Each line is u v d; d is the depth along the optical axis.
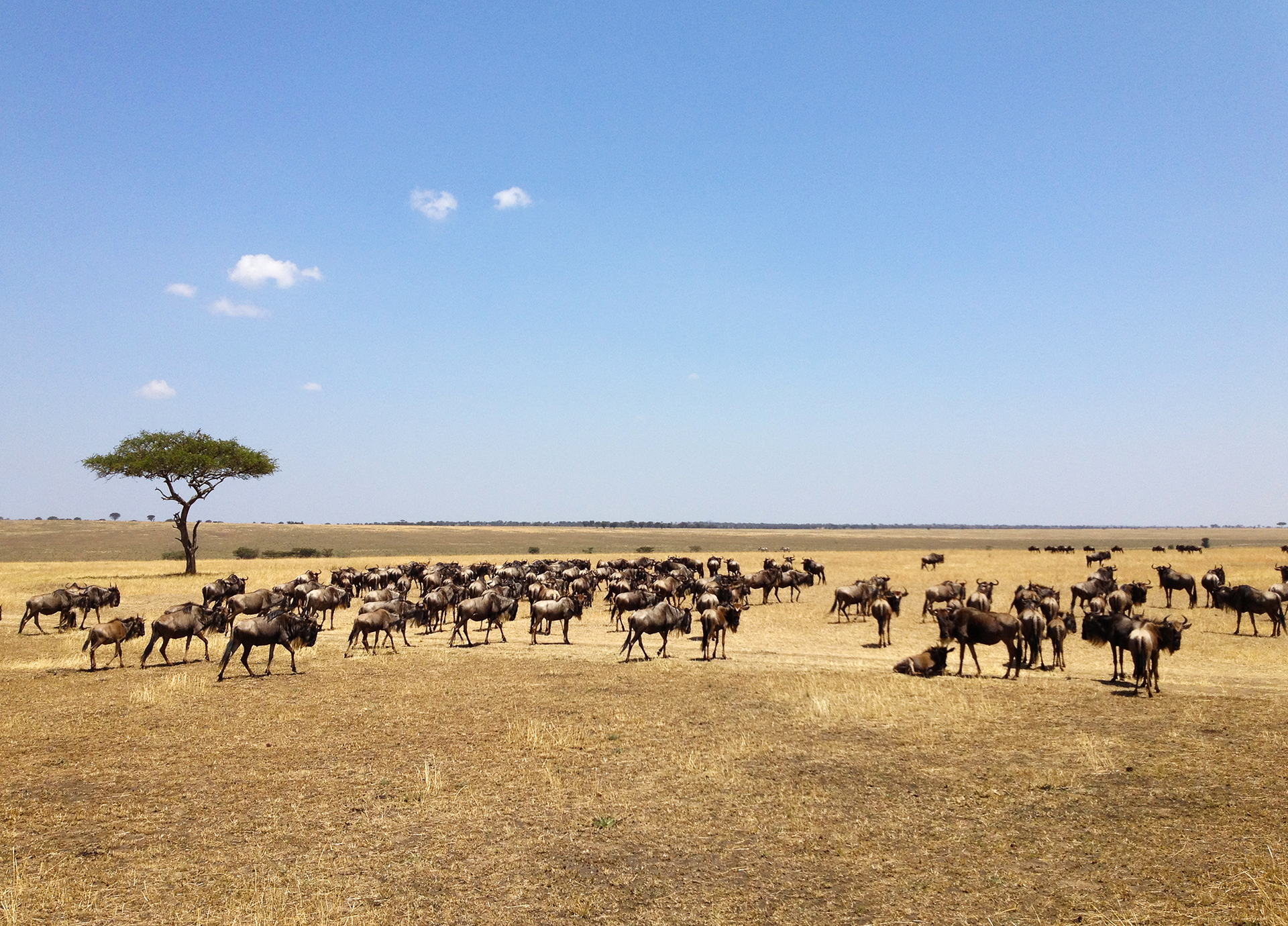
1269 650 21.02
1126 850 8.63
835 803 10.33
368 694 17.08
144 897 7.91
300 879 8.31
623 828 9.65
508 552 98.25
